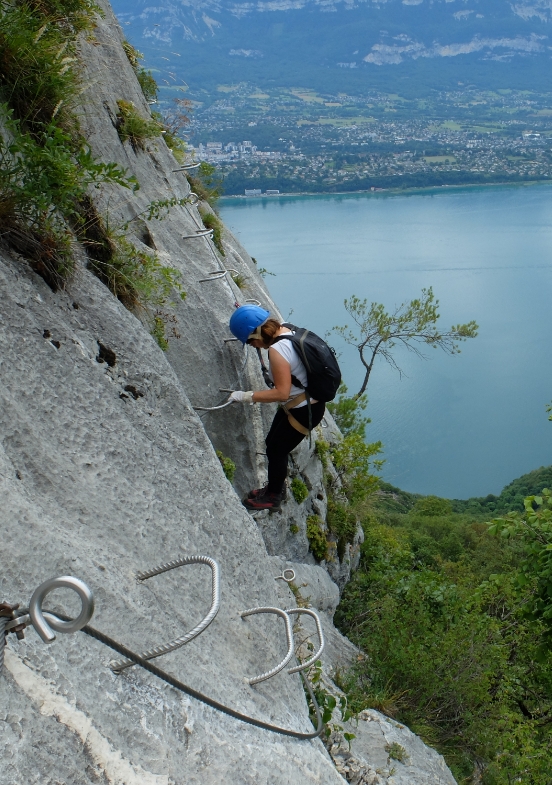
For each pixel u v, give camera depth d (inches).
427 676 264.4
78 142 189.6
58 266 150.3
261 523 267.3
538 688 336.5
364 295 3900.1
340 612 362.6
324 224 6540.4
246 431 259.9
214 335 254.4
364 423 566.3
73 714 83.7
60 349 140.6
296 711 144.5
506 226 6476.4
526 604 285.0
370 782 177.6
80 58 221.9
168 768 91.2
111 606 105.2
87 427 135.3
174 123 419.5
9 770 71.2
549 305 4146.2
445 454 2379.4
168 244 269.4
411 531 959.6
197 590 135.9
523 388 2930.6
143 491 138.2
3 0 174.9
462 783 234.2
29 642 87.0
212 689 116.1
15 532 98.0
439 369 3159.5
